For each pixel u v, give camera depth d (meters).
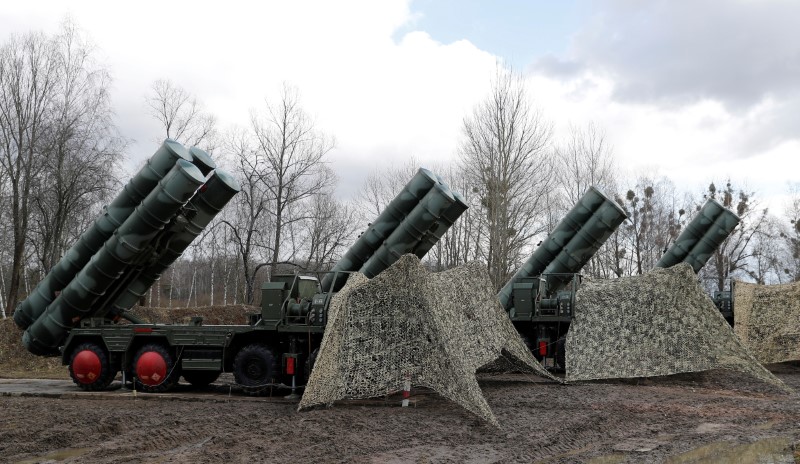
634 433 10.45
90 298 15.59
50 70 28.09
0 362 23.33
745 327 20.97
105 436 10.06
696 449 9.29
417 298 12.39
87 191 28.86
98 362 15.56
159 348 15.32
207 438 9.95
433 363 12.11
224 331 14.93
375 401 13.61
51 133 28.14
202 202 15.50
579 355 17.08
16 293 27.34
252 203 32.34
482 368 17.73
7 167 28.92
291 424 10.83
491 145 32.94
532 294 19.69
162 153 15.01
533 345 19.73
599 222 21.19
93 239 15.45
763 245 52.06
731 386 16.66
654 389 15.69
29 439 9.90
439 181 15.88
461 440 9.77
